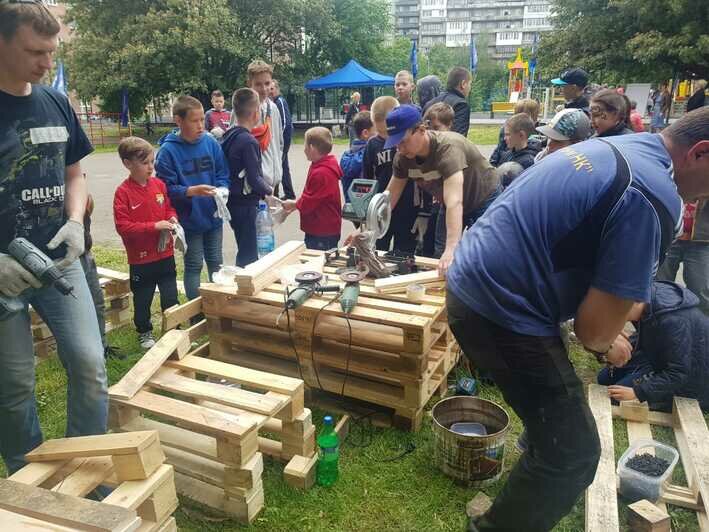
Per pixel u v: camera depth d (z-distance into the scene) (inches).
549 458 67.5
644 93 619.2
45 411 119.3
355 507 90.7
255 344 123.0
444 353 118.2
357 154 185.5
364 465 100.8
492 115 1322.6
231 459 83.1
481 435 98.0
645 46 796.6
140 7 881.5
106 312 160.9
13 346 75.9
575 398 65.9
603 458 96.8
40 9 66.6
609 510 84.3
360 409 117.3
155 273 144.3
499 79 2399.1
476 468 93.7
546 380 65.5
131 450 66.1
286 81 1041.5
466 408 108.6
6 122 70.9
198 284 160.9
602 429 105.2
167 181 150.5
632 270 57.8
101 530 52.0
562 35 984.3
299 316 113.8
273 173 200.1
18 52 66.3
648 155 60.1
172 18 845.8
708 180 61.2
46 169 75.5
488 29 4030.5
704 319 111.3
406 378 106.3
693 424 104.8
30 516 54.9
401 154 126.7
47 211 76.8
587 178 60.1
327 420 97.8
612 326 61.4
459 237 116.2
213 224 159.6
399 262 130.1
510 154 207.8
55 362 141.3
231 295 120.9
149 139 940.6
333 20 1034.1
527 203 63.8
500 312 64.6
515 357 65.7
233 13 906.1
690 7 765.3
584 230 60.6
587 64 945.5
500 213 67.0
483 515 78.7
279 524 86.5
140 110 1008.2
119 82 853.8
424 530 86.3
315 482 96.3
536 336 64.9
